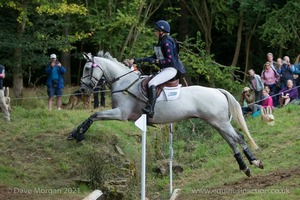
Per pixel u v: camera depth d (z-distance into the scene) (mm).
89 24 26375
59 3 21484
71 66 34219
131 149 16547
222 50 34250
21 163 14711
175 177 16344
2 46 21125
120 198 13664
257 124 19297
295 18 27391
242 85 28312
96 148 15703
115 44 26203
